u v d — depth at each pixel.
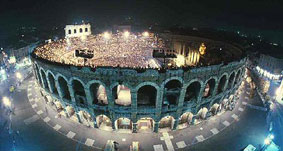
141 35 75.75
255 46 77.25
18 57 71.25
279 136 36.41
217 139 35.16
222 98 40.53
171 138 35.25
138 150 32.28
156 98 32.03
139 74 29.14
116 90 37.31
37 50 49.81
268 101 47.94
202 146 33.47
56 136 35.59
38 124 38.88
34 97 49.66
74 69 31.27
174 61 68.12
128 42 72.88
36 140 34.47
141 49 71.75
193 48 63.28
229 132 37.03
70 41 63.19
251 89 52.84
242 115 42.56
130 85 30.33
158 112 33.72
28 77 63.03
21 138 34.84
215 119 40.94
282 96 48.47
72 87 34.22
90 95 33.31
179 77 30.48
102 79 30.48
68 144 33.69
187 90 38.22
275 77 64.38
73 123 39.31
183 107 34.59
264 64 68.69
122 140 34.69
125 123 37.91
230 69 36.12
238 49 47.50
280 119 41.56
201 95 35.00
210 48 57.53
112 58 66.75
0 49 70.81
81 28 72.12
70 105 37.59
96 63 62.28
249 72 63.91
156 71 29.12
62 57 54.41
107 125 38.59
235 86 42.41
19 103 46.69
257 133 36.88
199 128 38.03
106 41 70.56
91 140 34.66
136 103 32.31
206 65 32.22
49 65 34.41
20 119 40.38
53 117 41.12
